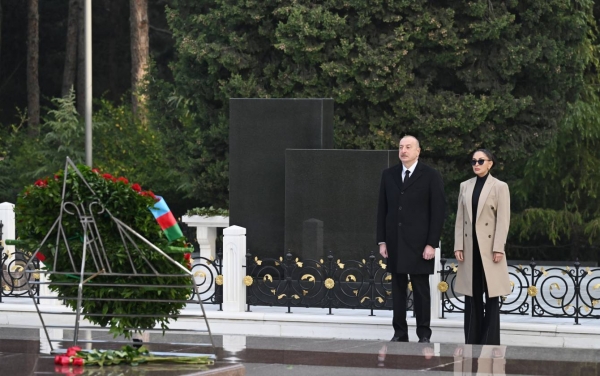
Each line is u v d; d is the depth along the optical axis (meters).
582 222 26.39
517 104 23.11
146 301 7.81
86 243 7.66
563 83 23.80
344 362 9.02
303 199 14.73
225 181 24.61
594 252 28.19
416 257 11.39
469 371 8.59
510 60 23.08
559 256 28.56
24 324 14.09
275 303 14.31
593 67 26.91
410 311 13.82
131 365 7.69
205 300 14.49
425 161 23.91
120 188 7.64
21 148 32.56
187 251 7.76
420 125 23.08
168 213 7.71
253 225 15.46
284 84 23.41
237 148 15.55
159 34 41.75
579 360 9.15
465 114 22.83
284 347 9.88
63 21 42.56
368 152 14.46
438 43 22.97
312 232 14.66
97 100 35.84
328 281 13.59
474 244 11.44
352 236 14.51
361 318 13.09
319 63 23.53
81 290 7.55
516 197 27.86
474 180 11.62
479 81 23.48
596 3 27.89
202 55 23.88
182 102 27.69
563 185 26.45
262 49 24.11
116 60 42.38
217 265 14.47
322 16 22.75
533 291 13.18
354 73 22.91
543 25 23.52
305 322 13.32
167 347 9.59
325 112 15.51
